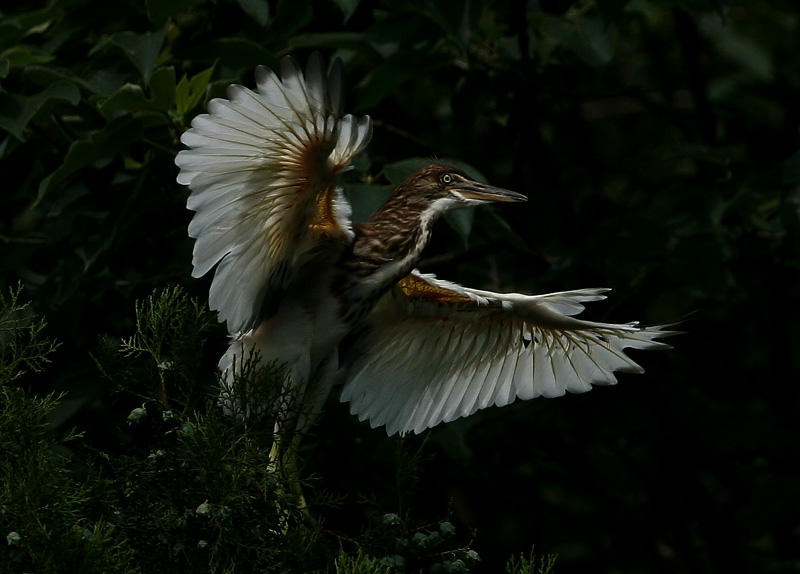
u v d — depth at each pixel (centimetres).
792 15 1304
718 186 1013
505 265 1104
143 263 937
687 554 1171
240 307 681
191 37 996
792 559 1170
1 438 549
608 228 994
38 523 508
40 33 994
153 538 557
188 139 607
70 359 898
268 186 645
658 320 1188
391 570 581
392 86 970
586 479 1154
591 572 1159
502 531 1130
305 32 1065
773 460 1117
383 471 941
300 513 583
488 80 1046
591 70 1152
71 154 805
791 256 1084
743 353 1195
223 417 586
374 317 806
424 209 798
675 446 1164
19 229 1101
